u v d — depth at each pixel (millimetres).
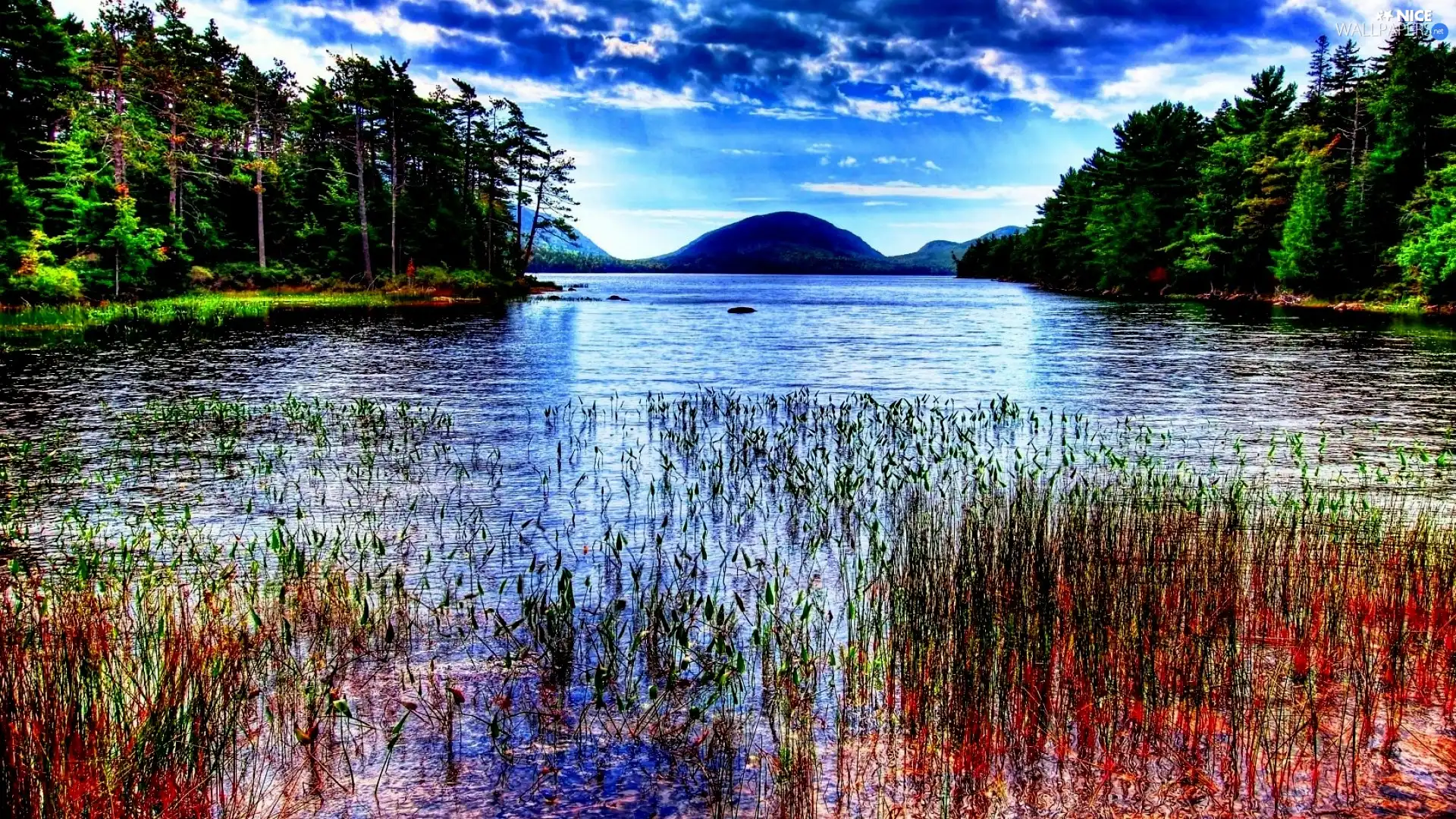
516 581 7758
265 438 14117
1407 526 8547
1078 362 25672
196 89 55750
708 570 8070
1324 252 52750
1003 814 4133
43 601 6121
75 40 48625
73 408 16734
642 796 4367
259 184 56719
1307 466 12180
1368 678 5258
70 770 4020
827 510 9828
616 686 5602
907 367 24766
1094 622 5590
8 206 40062
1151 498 9445
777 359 26703
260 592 7309
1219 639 5684
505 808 4285
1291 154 58469
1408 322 39688
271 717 4883
